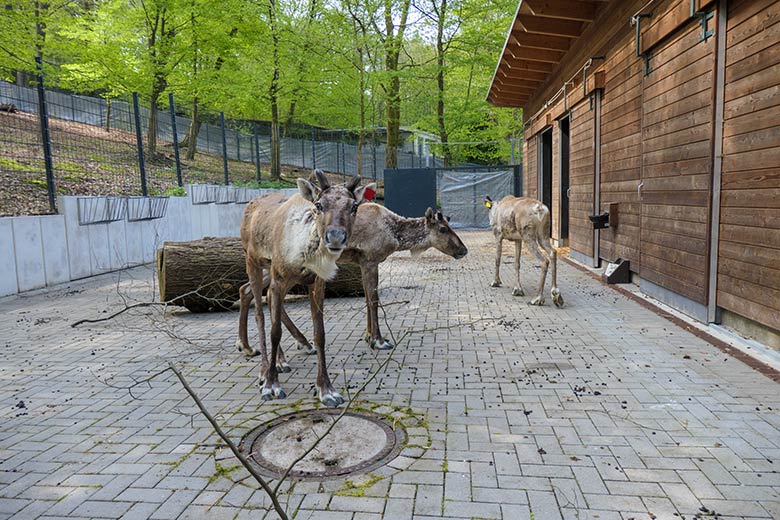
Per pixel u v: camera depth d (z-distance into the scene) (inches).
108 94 701.9
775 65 187.8
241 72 808.9
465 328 255.4
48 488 118.9
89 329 264.8
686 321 252.1
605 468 122.5
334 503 110.6
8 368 204.8
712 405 156.4
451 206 869.8
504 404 161.6
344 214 149.8
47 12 621.3
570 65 465.1
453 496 112.3
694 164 246.4
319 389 168.6
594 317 268.2
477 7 831.7
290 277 170.9
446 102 980.6
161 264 291.1
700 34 237.3
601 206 398.0
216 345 235.5
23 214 394.3
